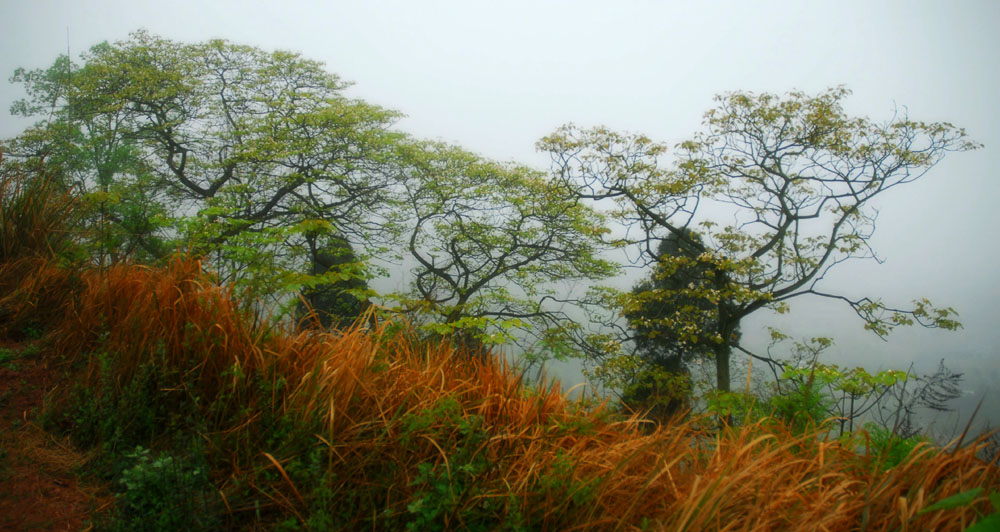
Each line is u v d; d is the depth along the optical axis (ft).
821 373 14.93
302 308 11.92
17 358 10.56
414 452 8.54
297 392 9.08
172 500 7.12
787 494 7.16
